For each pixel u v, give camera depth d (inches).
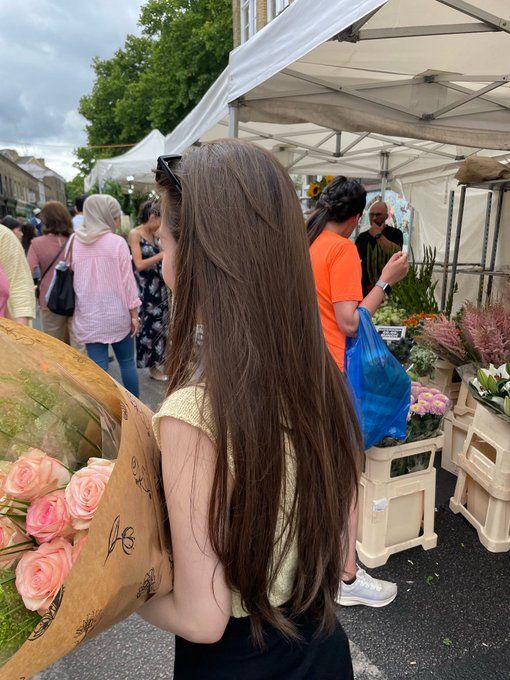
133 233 172.1
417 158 208.8
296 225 26.9
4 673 18.0
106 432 29.6
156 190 31.0
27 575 22.6
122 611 23.6
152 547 24.7
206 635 25.2
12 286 108.0
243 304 24.9
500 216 188.7
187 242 26.2
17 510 25.6
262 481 24.4
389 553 87.2
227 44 568.7
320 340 28.1
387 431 77.6
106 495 21.0
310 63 98.4
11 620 23.3
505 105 122.3
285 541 27.1
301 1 78.5
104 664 69.1
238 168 26.2
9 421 28.8
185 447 24.0
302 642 29.8
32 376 29.3
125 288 132.5
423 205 240.2
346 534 31.9
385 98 110.4
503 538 90.5
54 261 156.3
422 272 153.5
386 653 68.6
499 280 174.6
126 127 796.0
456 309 220.5
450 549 91.4
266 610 27.3
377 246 158.6
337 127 112.1
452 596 79.4
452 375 125.6
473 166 150.3
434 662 67.1
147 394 173.9
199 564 24.4
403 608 77.0
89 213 128.6
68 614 19.5
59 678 66.8
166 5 733.3
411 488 86.9
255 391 24.5
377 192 273.3
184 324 26.9
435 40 89.0
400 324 126.8
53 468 26.4
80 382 29.9
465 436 115.4
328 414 29.4
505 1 75.0
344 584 76.2
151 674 67.4
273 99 105.5
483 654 68.3
